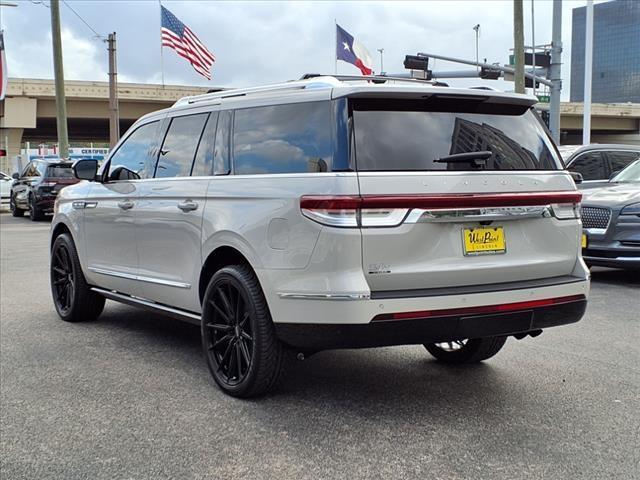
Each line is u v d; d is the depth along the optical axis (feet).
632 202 27.20
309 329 12.52
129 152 19.43
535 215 13.52
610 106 203.10
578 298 13.97
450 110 13.58
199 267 15.52
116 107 102.68
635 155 36.58
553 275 14.03
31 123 154.40
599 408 13.78
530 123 14.47
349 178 12.14
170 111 17.90
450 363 17.11
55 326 21.48
